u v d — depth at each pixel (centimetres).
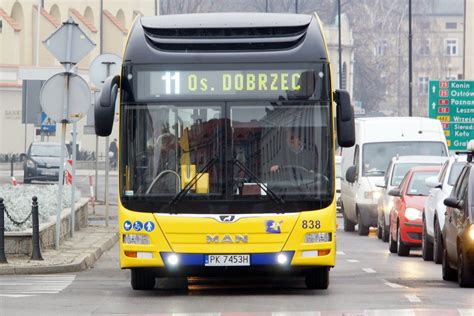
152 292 3597
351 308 3092
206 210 3403
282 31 3516
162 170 3428
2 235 4397
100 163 16238
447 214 4016
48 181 11988
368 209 6981
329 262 3406
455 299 3306
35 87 9400
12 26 15062
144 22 3562
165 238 3394
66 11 16875
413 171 5709
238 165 3419
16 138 15088
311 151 3431
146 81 3462
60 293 3566
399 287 3712
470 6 17700
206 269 3394
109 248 5728
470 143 4650
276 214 3391
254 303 3244
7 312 3067
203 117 3447
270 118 3444
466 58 17725
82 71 16312
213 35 3497
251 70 3459
